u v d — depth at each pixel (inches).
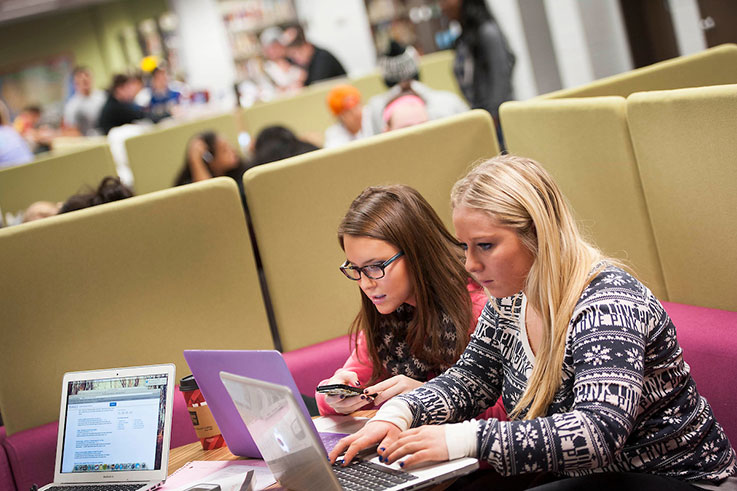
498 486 74.9
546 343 61.0
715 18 270.2
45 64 480.4
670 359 60.1
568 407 60.6
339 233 78.6
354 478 59.7
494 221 59.5
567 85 306.5
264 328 111.2
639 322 57.7
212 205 108.3
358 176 111.7
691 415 60.2
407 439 58.4
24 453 100.3
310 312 112.5
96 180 211.5
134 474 73.1
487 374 70.7
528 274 60.9
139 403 74.9
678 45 282.2
